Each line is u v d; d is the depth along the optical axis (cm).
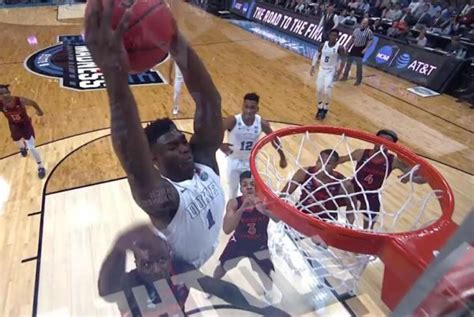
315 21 779
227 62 652
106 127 423
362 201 208
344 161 239
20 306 208
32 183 330
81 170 346
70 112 453
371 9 710
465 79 537
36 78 552
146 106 400
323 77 482
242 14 973
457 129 448
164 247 116
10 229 274
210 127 116
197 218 111
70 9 968
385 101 522
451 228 111
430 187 202
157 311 121
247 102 230
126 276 127
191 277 123
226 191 167
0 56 634
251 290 148
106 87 88
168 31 94
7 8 978
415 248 103
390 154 229
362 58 578
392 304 95
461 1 623
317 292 168
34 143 351
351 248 140
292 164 243
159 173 104
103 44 83
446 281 53
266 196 168
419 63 596
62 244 255
